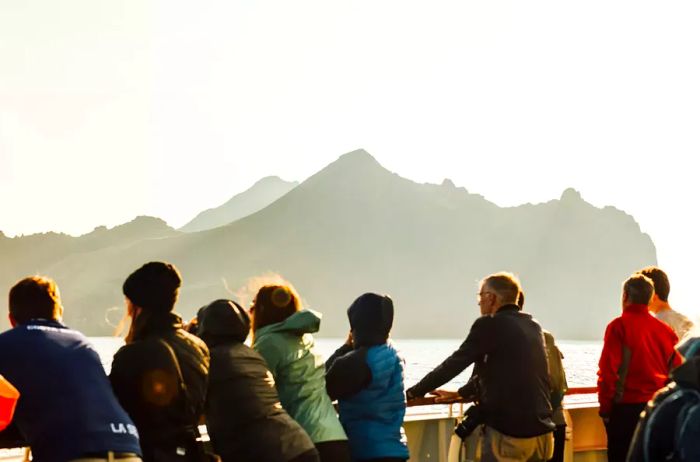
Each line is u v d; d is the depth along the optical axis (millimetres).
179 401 3492
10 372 3262
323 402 4305
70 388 3264
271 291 4391
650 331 6008
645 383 5973
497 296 5168
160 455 3418
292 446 3840
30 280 3490
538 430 4945
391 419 4621
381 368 4570
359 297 4703
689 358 2855
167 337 3568
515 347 4973
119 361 3461
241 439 3799
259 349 4246
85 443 3168
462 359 5031
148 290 3598
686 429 2680
